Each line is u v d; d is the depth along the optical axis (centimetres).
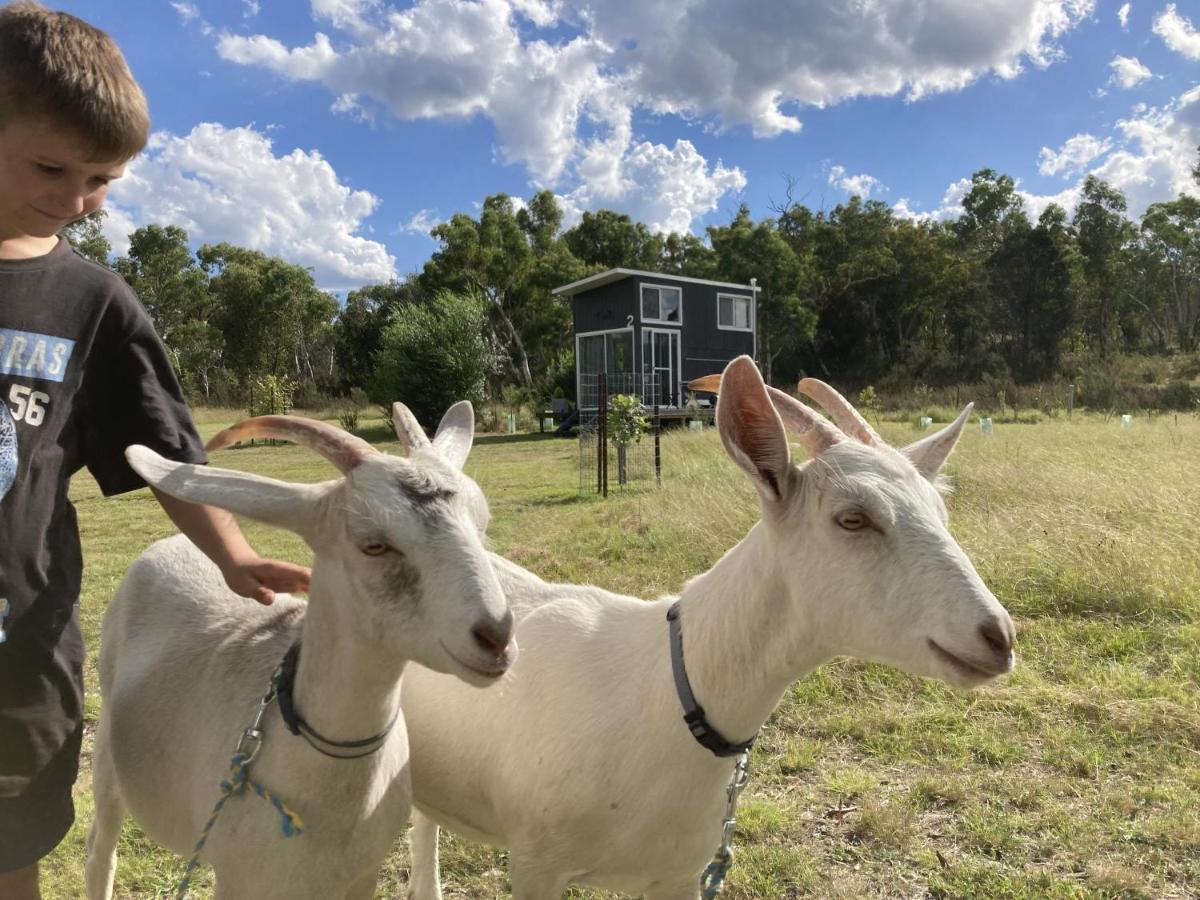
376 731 212
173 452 240
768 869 342
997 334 5850
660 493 1146
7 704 208
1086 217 6181
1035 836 360
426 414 3038
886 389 5184
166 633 277
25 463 205
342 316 6469
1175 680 493
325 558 205
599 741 238
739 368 216
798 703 489
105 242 5141
